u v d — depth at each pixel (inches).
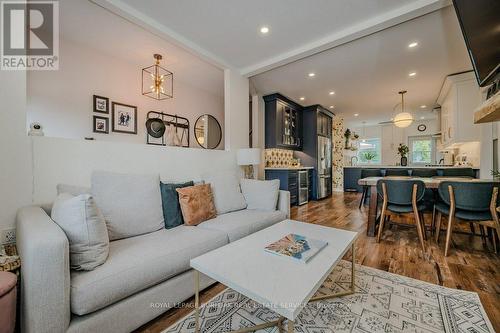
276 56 128.7
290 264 47.6
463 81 157.9
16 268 43.9
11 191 60.7
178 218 80.4
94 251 47.2
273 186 108.2
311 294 37.7
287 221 82.0
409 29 103.3
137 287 48.9
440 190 97.6
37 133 72.0
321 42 110.8
